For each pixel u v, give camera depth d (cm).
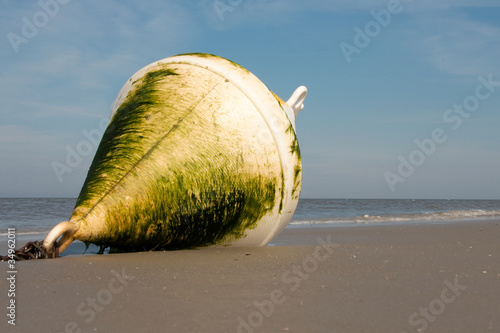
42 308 290
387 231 1004
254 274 400
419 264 462
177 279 377
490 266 455
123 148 534
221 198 545
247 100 574
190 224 538
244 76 588
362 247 616
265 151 568
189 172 529
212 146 545
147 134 540
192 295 323
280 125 580
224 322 262
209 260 476
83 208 497
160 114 555
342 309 290
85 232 486
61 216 1747
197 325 257
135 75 629
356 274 404
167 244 548
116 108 611
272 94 593
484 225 1216
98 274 397
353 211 2386
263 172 568
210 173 537
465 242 714
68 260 468
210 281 369
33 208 2266
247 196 562
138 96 587
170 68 604
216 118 557
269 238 612
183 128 545
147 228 516
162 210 517
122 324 258
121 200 501
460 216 1864
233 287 348
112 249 554
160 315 274
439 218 1728
